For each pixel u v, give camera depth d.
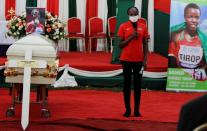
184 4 9.27
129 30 6.41
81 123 6.34
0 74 9.48
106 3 13.27
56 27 8.77
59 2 13.13
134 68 6.59
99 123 6.39
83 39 13.27
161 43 12.80
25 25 8.78
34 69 6.20
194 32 9.30
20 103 7.18
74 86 9.56
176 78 9.42
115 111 7.29
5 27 10.39
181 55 9.35
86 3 13.31
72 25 12.81
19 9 12.88
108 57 11.49
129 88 6.75
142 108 7.62
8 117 6.60
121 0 10.17
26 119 5.93
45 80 6.25
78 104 7.83
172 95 9.05
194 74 9.38
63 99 8.30
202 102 1.73
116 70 9.70
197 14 9.27
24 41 6.29
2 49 10.41
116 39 10.03
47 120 6.48
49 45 6.27
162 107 7.77
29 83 6.04
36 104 7.49
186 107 1.75
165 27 12.65
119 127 6.18
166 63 10.36
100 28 12.99
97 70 9.69
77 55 11.95
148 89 9.66
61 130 5.95
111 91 9.37
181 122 1.75
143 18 12.53
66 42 13.27
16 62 6.11
